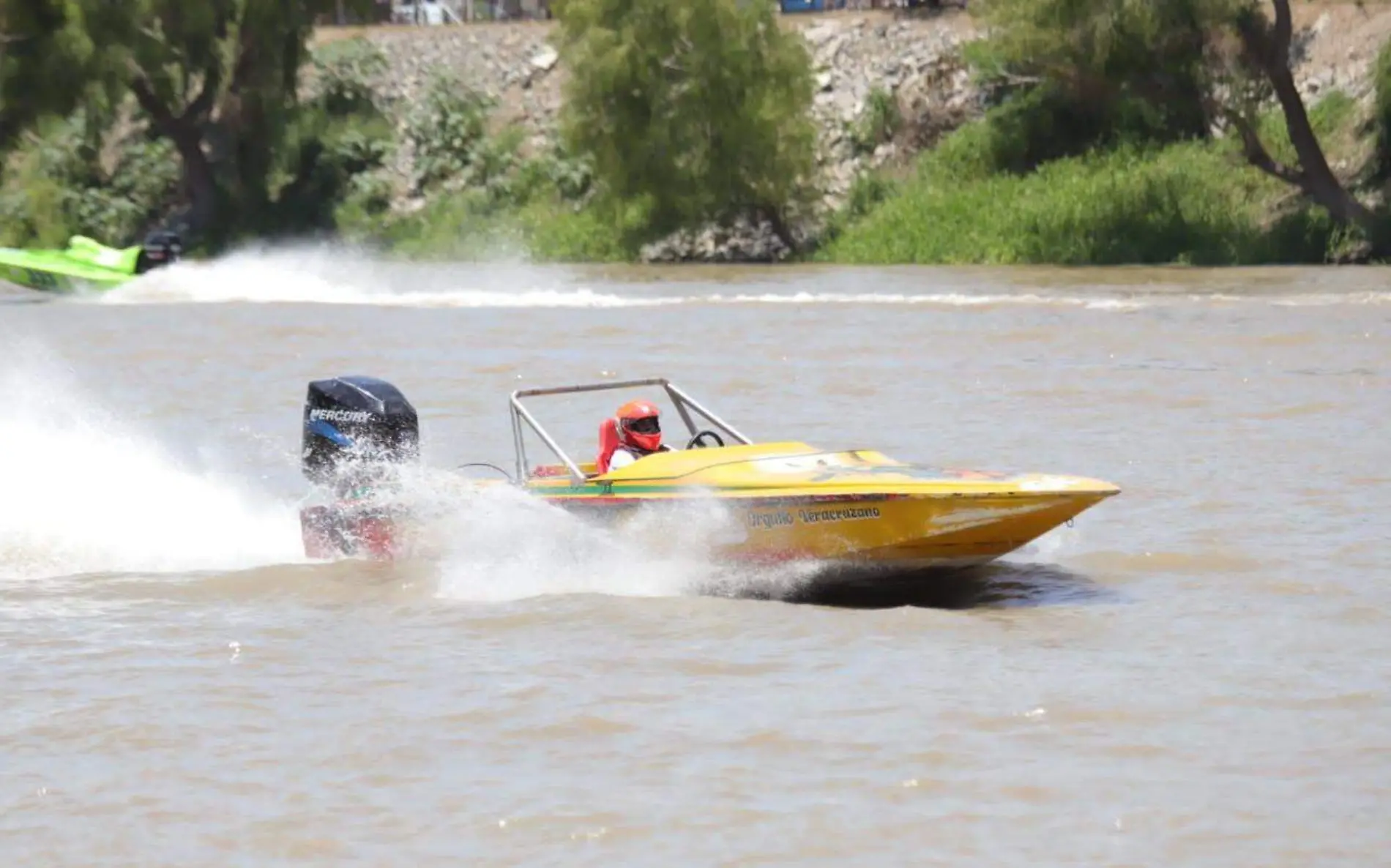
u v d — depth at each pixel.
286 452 57.88
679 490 38.47
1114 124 161.25
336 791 26.56
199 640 34.75
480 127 186.50
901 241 157.00
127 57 170.38
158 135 193.00
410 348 87.44
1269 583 37.78
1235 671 31.45
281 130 185.62
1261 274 130.50
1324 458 52.69
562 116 165.62
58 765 27.78
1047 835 24.52
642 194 165.50
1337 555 40.25
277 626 35.78
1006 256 151.00
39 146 189.88
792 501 36.94
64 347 90.12
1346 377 71.31
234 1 181.88
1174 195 149.12
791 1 191.50
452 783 26.78
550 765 27.44
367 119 190.25
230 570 41.22
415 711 30.00
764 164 161.75
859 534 36.53
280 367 80.44
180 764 27.72
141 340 93.25
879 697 30.23
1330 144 150.25
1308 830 24.47
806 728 28.75
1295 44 161.50
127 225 185.12
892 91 172.88
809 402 67.12
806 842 24.47
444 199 181.62
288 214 184.00
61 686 31.69
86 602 38.06
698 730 28.75
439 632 35.03
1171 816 25.05
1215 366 75.56
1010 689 30.66
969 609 36.41
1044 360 78.62
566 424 62.31
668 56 161.38
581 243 170.75
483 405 67.38
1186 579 38.47
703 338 90.06
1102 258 147.62
